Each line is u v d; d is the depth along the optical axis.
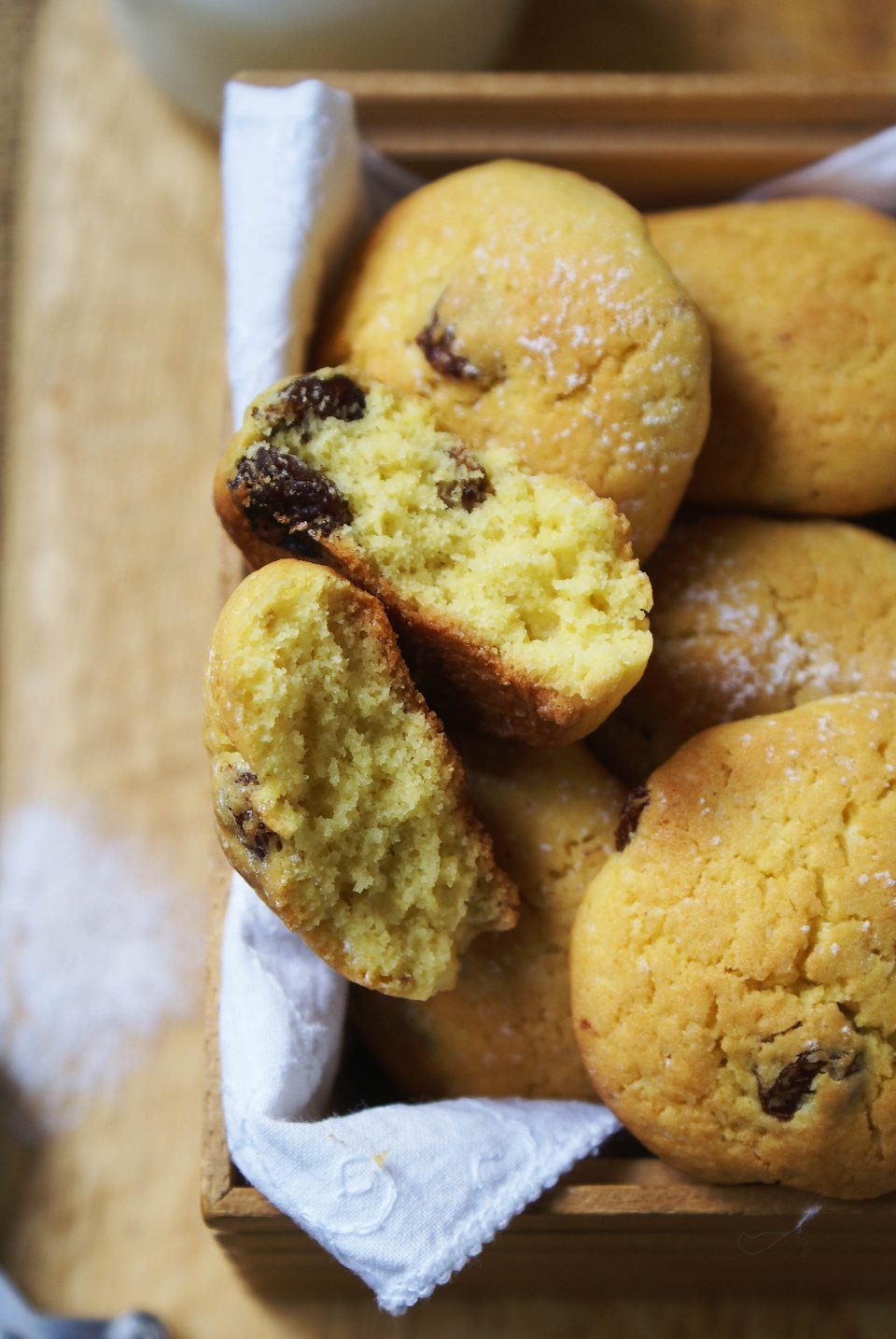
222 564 0.39
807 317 0.39
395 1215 0.35
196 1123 0.45
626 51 0.48
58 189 0.51
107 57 0.51
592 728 0.36
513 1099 0.38
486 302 0.37
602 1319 0.42
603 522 0.35
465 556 0.36
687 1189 0.36
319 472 0.35
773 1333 0.42
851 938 0.35
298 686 0.34
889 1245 0.37
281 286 0.39
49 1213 0.44
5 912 0.47
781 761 0.36
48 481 0.49
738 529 0.39
